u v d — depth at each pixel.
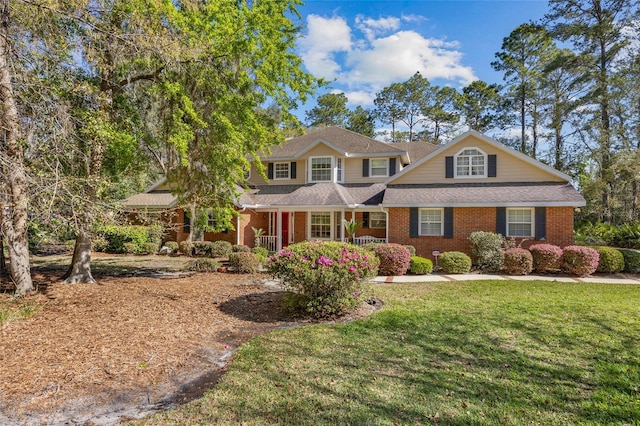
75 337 6.04
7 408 3.86
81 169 9.51
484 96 38.09
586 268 12.64
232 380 4.50
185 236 20.80
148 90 10.30
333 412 3.72
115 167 11.27
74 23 8.55
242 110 10.81
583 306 8.16
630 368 4.81
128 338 6.03
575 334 6.20
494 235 14.37
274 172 21.88
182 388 4.39
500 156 16.80
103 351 5.45
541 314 7.49
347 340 5.95
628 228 20.44
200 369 4.95
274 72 11.07
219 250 18.38
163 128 11.42
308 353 5.39
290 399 4.00
